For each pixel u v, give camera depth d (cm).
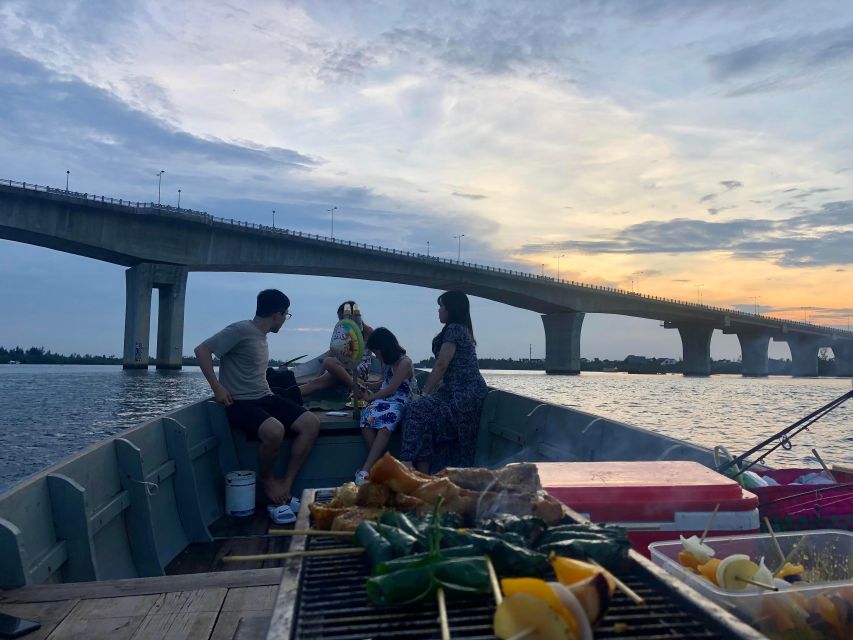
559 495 245
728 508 246
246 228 6150
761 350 10156
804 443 1991
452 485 195
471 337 546
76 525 293
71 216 5488
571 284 8106
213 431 545
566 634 104
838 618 168
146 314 6159
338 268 6638
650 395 4694
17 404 3291
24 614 238
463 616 131
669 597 141
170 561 407
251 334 535
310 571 158
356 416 593
